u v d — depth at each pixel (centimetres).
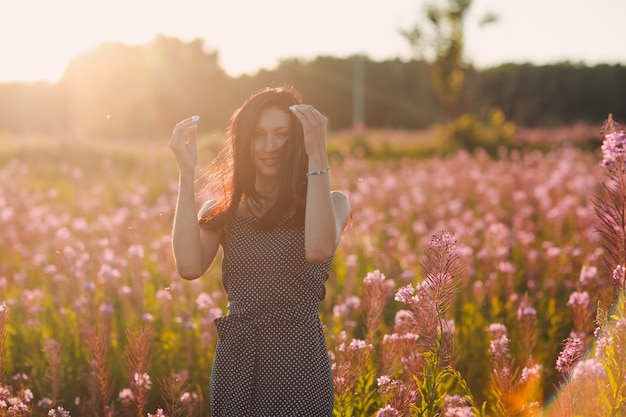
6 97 5200
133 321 569
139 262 606
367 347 384
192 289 597
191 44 5478
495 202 1131
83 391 471
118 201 1480
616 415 264
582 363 262
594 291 489
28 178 1953
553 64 5291
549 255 710
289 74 6444
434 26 3800
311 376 294
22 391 389
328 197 286
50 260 845
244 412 293
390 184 1316
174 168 1986
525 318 472
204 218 315
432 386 319
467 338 527
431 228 1080
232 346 298
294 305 297
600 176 1324
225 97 5491
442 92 3916
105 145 2764
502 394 349
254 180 307
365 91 6366
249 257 299
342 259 816
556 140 3003
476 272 727
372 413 407
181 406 407
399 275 664
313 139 284
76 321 555
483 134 3312
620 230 330
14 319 617
